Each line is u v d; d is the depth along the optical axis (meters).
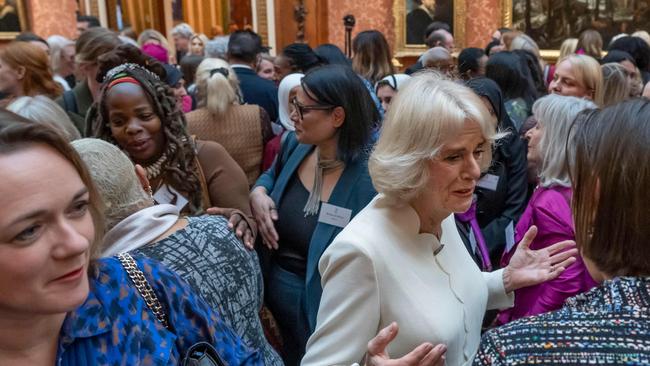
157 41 6.32
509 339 0.81
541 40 10.85
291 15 11.77
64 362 0.84
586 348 0.75
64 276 0.76
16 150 0.73
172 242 1.32
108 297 0.90
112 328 0.88
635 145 0.81
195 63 5.40
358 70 4.60
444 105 1.30
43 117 2.06
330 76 1.99
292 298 2.15
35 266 0.73
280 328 2.29
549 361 0.76
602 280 0.90
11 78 3.29
